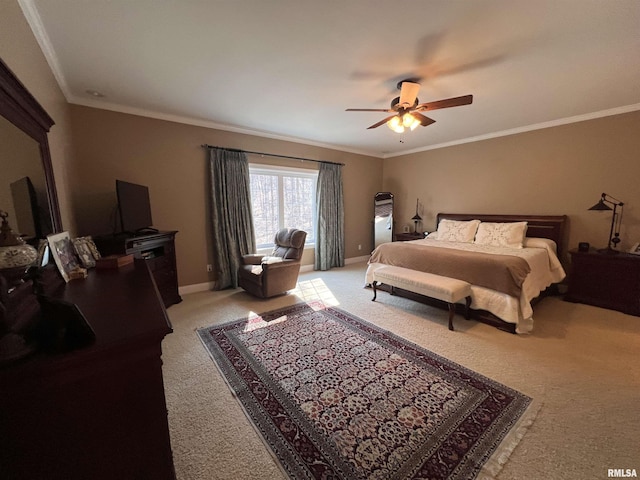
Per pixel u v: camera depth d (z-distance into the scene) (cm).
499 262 269
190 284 396
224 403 171
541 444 139
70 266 167
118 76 249
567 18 172
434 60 223
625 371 200
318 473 125
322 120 380
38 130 154
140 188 315
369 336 258
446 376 196
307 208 530
